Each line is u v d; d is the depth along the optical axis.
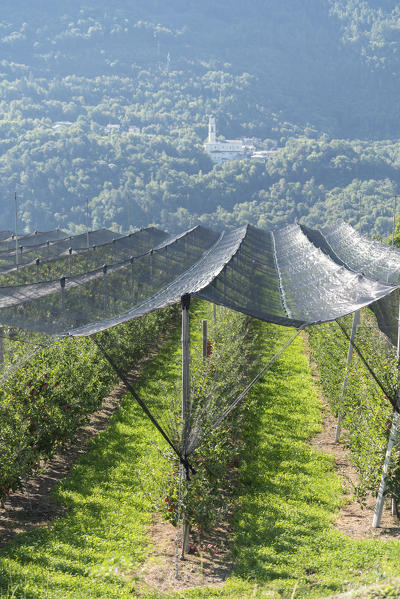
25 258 31.77
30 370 14.07
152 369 22.73
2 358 14.05
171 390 19.98
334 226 42.44
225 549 11.03
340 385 16.53
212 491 11.41
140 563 10.35
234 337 20.31
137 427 17.11
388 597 7.89
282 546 10.71
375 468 11.91
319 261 21.58
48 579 9.19
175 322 30.86
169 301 12.10
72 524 11.56
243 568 10.01
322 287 16.55
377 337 15.37
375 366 13.10
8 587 8.78
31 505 12.42
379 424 12.17
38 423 13.16
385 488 11.62
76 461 14.93
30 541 10.65
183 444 11.16
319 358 19.62
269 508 12.43
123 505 12.55
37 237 39.09
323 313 13.37
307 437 16.86
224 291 14.52
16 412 12.46
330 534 11.19
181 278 26.41
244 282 17.67
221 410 13.44
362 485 12.08
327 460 15.30
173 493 11.07
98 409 18.39
